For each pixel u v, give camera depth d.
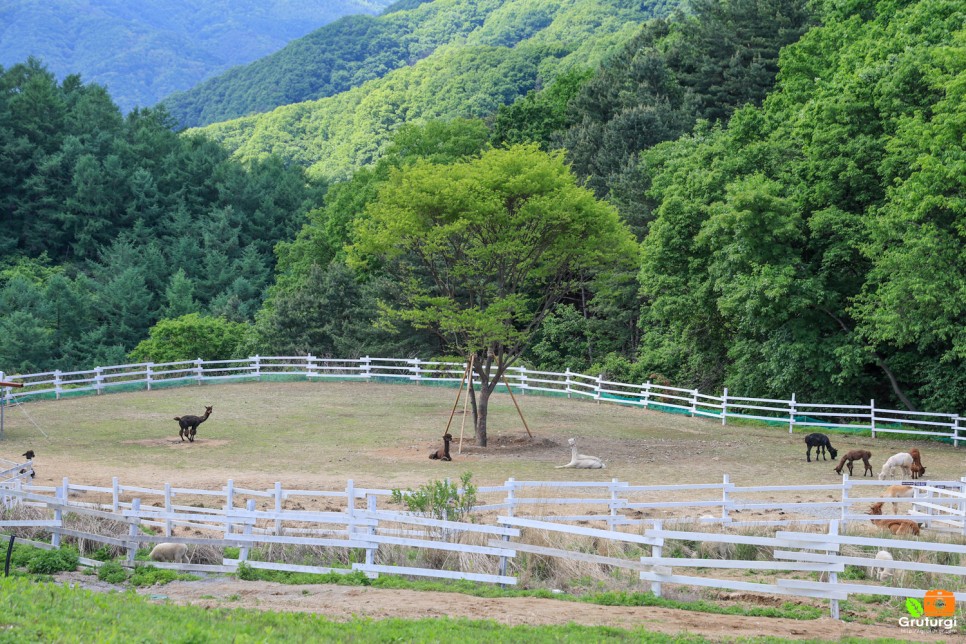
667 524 19.58
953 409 38.44
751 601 16.39
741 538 15.38
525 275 34.19
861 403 42.75
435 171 33.06
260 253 121.62
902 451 33.25
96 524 18.92
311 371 53.41
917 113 34.59
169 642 10.16
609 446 33.84
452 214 32.22
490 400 45.03
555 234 33.09
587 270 39.59
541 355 61.78
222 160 144.88
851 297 39.16
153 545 18.41
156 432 35.16
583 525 20.00
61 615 11.08
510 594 15.68
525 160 32.62
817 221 37.88
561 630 12.85
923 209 32.94
